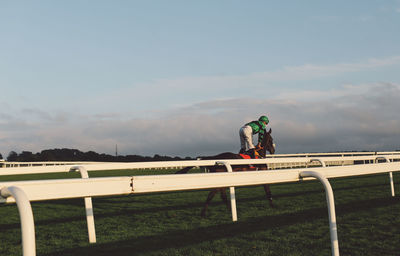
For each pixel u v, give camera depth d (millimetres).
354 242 3557
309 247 3408
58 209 6938
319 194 7961
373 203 6188
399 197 6836
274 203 6793
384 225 4336
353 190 8445
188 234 4215
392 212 5207
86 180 1644
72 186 1598
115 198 8500
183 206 6895
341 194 7742
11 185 1432
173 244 3719
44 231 4633
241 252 3283
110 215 5988
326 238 3764
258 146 6883
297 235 3941
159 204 7297
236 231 4273
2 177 15219
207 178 2139
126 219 5508
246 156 6020
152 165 4457
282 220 4926
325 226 4402
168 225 4879
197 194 9180
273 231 4188
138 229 4637
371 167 3297
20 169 3393
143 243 3807
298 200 7086
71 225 5062
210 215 5656
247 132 7047
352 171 2988
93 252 3459
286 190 9344
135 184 1820
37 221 5488
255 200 7391
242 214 5602
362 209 5586
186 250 3412
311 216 5156
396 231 4008
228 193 9148
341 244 3494
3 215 6234
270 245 3516
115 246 3688
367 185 9688
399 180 11188
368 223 4480
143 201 7875
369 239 3670
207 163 4977
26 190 1463
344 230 4117
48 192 1522
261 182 2404
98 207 7031
